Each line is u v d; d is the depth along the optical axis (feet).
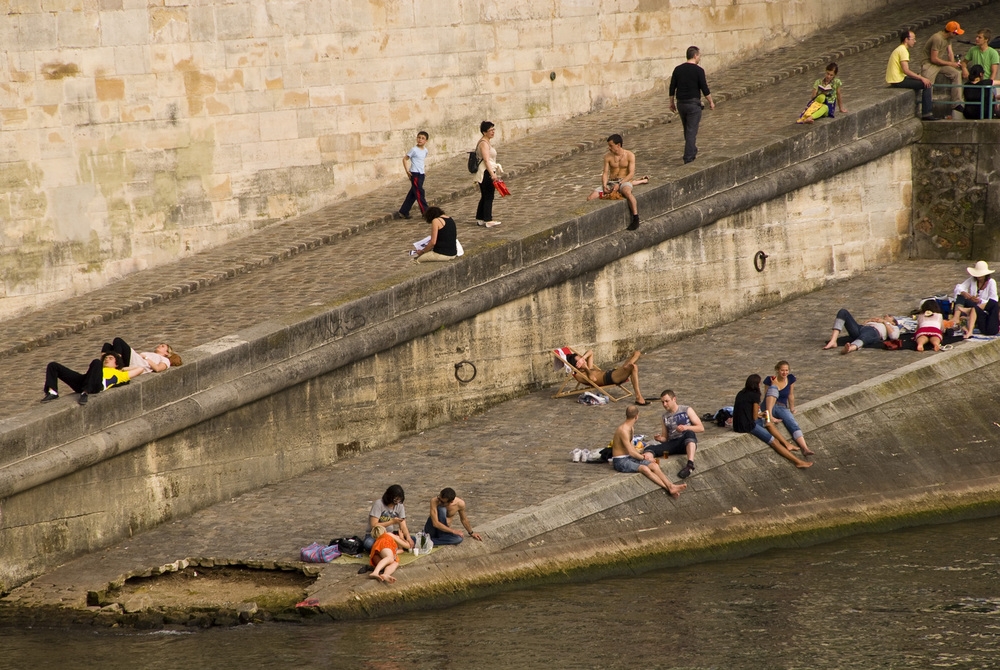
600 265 293.84
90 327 273.54
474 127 360.28
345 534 220.84
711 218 310.45
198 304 277.64
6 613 203.51
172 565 212.64
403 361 264.11
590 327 294.87
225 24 317.01
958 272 338.75
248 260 299.99
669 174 309.63
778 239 326.65
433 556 211.20
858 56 395.96
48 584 209.26
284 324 246.06
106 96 302.04
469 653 188.85
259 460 242.99
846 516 243.81
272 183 328.08
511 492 234.38
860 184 339.98
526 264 281.95
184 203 315.37
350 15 335.88
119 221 305.94
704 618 203.10
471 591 210.38
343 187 339.77
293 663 184.96
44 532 212.23
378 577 205.36
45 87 294.05
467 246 282.56
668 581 220.43
